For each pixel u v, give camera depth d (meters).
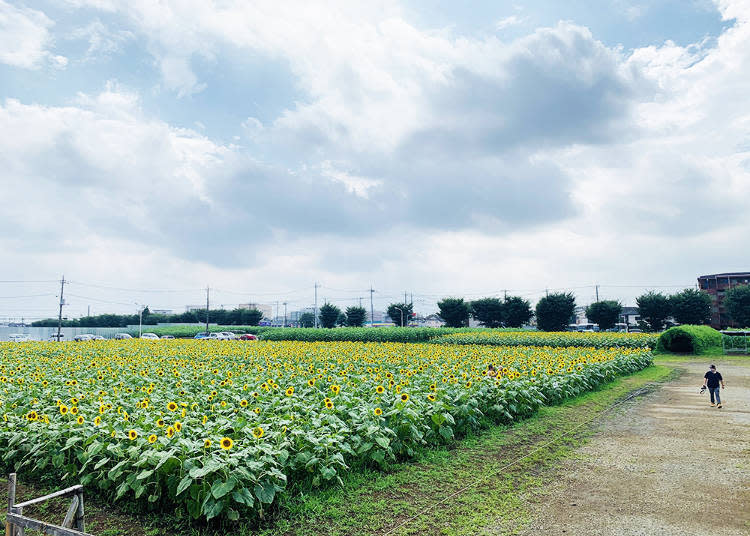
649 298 63.62
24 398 10.72
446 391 11.33
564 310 66.94
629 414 13.24
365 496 7.28
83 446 7.59
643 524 6.30
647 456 9.27
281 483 6.95
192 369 16.38
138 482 6.52
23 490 7.72
